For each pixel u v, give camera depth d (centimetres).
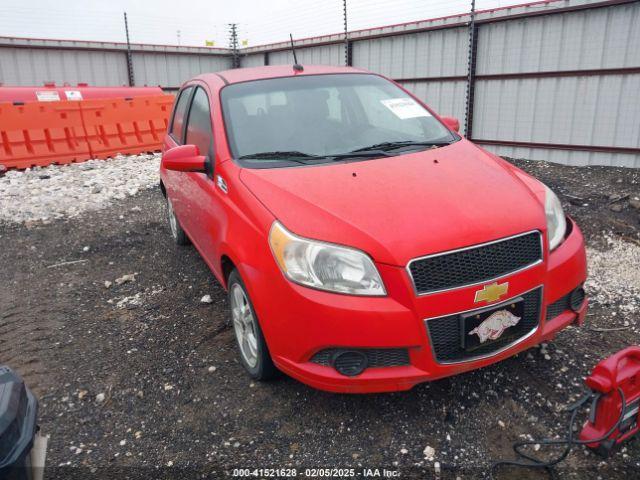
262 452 250
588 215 604
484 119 1160
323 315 233
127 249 552
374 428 260
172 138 491
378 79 407
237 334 313
